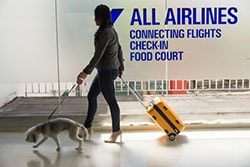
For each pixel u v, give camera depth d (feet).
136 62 12.64
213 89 12.85
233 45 12.56
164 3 12.27
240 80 12.76
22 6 12.19
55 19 12.30
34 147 11.16
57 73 12.67
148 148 11.08
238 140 11.76
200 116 12.98
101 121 12.87
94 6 12.24
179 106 13.04
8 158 10.32
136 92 12.84
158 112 11.55
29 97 12.91
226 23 12.41
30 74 12.66
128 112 12.97
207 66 12.67
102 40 10.31
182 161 9.96
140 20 12.36
